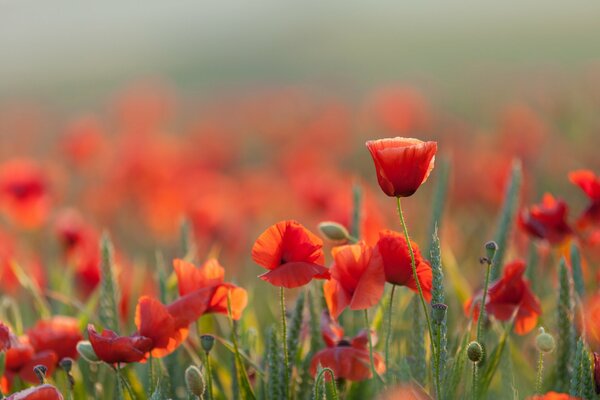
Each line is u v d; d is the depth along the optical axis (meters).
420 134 17.59
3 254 7.23
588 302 4.39
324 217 10.05
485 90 25.02
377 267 3.57
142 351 3.66
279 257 3.60
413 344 4.06
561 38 36.91
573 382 3.51
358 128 21.17
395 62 40.66
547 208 4.84
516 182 5.25
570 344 4.06
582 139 13.66
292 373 4.11
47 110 37.53
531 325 4.11
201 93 40.56
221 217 9.38
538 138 13.41
